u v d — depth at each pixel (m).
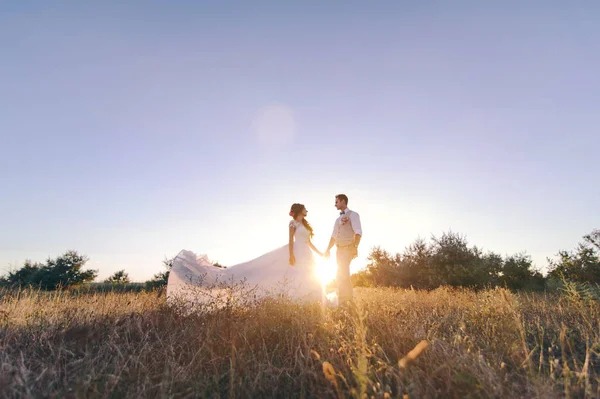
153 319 5.17
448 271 19.67
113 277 14.09
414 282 20.69
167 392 2.92
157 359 3.71
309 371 3.23
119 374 3.11
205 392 3.04
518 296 7.35
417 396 2.67
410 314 5.43
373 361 3.54
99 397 2.89
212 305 5.62
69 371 3.34
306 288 7.68
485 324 4.80
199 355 3.78
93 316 5.32
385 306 5.70
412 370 3.01
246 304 5.70
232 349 3.64
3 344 4.04
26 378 2.84
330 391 2.93
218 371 3.52
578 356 3.79
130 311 5.80
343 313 5.15
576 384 2.88
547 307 6.29
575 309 5.78
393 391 2.99
